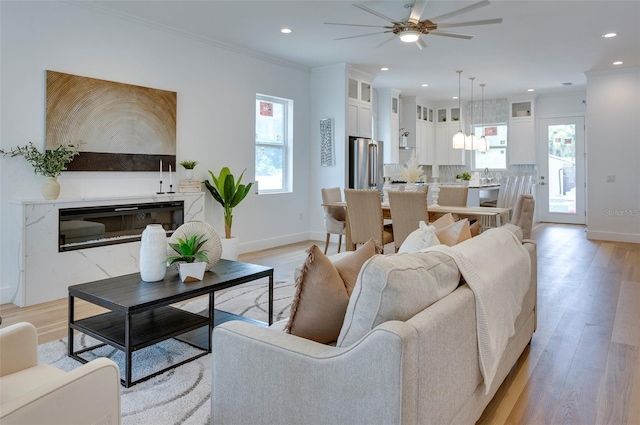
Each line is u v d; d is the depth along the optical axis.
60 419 1.11
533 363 2.59
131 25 4.56
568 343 2.89
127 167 4.51
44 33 3.90
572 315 3.46
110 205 4.14
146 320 2.62
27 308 3.55
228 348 1.53
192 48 5.19
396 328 1.19
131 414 1.98
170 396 2.14
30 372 1.51
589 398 2.18
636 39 5.39
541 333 3.08
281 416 1.40
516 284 2.12
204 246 2.83
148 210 4.49
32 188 3.87
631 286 4.32
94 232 4.07
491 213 4.39
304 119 6.93
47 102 3.90
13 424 1.00
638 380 2.37
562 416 2.02
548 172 9.48
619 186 6.99
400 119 9.52
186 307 3.51
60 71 4.01
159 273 2.64
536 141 9.53
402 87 8.55
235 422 1.53
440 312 1.39
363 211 4.78
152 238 2.63
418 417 1.24
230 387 1.53
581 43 5.55
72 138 4.07
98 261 4.07
